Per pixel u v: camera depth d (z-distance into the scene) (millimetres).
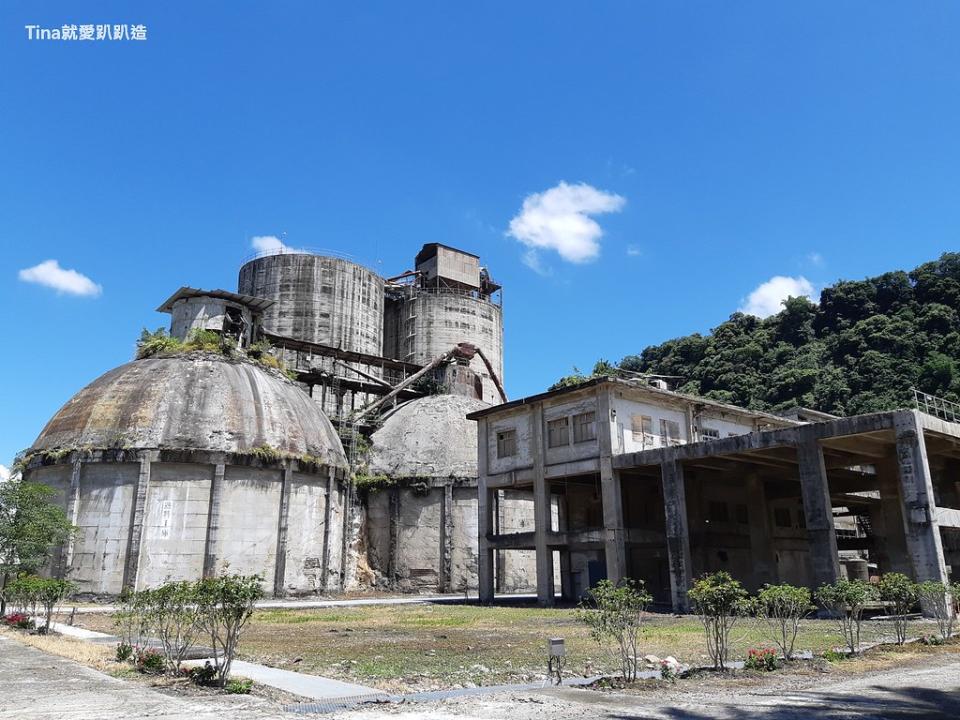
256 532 50281
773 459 42500
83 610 40469
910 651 21750
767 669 18594
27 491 37531
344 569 58312
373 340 92562
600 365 82438
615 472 42406
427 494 62688
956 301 103625
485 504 50094
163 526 47438
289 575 51625
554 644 17391
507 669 19203
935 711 13414
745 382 112500
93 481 47938
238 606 16391
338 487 58688
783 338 122125
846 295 116750
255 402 53938
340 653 22547
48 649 22797
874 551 58969
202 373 54000
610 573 41031
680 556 38344
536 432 47250
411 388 77312
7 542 36188
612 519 41719
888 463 41375
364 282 92562
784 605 20766
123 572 46188
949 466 44906
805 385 103375
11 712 12922
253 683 16484
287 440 53438
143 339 58969
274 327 86562
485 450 50938
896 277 113750
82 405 52000
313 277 88438
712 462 43750
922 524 31531
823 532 33906
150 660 18594
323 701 14352
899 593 23734
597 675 18203
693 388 118000
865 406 91625
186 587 18156
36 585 28984
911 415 32531
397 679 17453
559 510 56219
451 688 16375
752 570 46094
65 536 39500
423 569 60844
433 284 100375
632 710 13516
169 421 49812
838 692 15547
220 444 50188
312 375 71062
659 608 40938
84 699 14297
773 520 50875
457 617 36750
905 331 102500
